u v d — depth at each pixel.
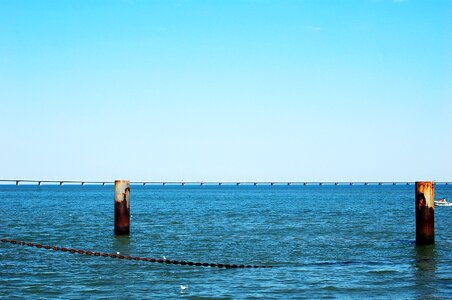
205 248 33.16
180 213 71.56
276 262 27.64
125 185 35.28
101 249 32.31
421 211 31.19
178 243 35.53
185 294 20.00
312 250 32.28
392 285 21.61
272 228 47.50
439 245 33.31
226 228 47.28
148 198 148.50
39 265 25.75
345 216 64.69
